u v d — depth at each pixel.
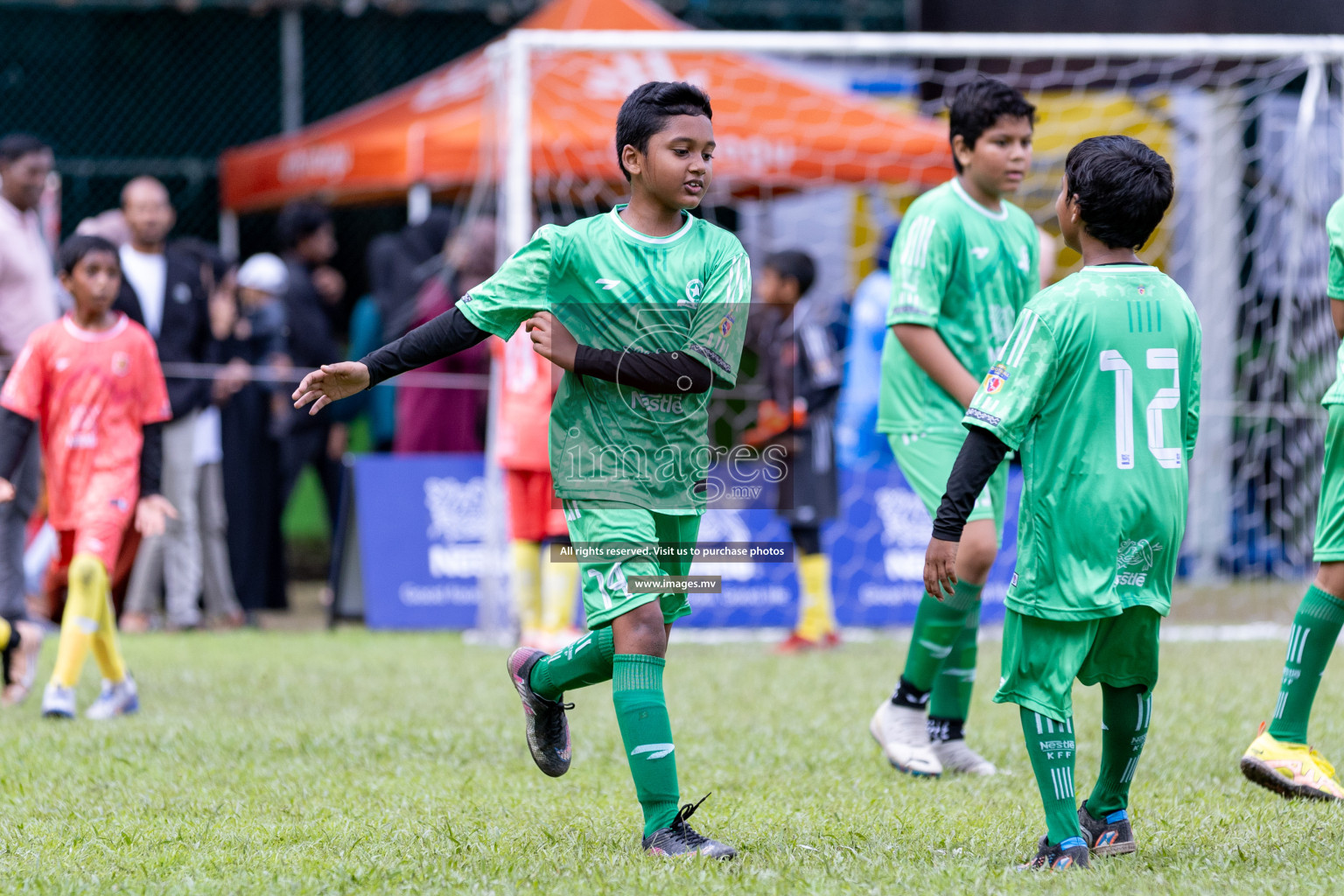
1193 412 9.52
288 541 33.94
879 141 28.34
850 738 14.41
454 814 10.74
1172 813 10.74
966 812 10.77
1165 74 28.61
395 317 27.98
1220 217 29.02
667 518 9.84
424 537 24.84
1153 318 9.16
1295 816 10.64
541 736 10.61
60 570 16.47
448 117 28.28
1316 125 27.41
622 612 9.48
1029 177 31.12
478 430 27.12
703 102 9.61
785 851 9.46
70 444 15.62
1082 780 12.13
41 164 20.39
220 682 18.06
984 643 22.50
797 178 27.95
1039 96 30.75
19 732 14.23
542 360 21.52
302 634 23.81
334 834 9.97
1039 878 8.52
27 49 34.06
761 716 15.64
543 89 27.58
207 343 23.88
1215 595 27.03
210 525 24.81
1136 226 9.23
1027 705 9.17
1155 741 13.81
